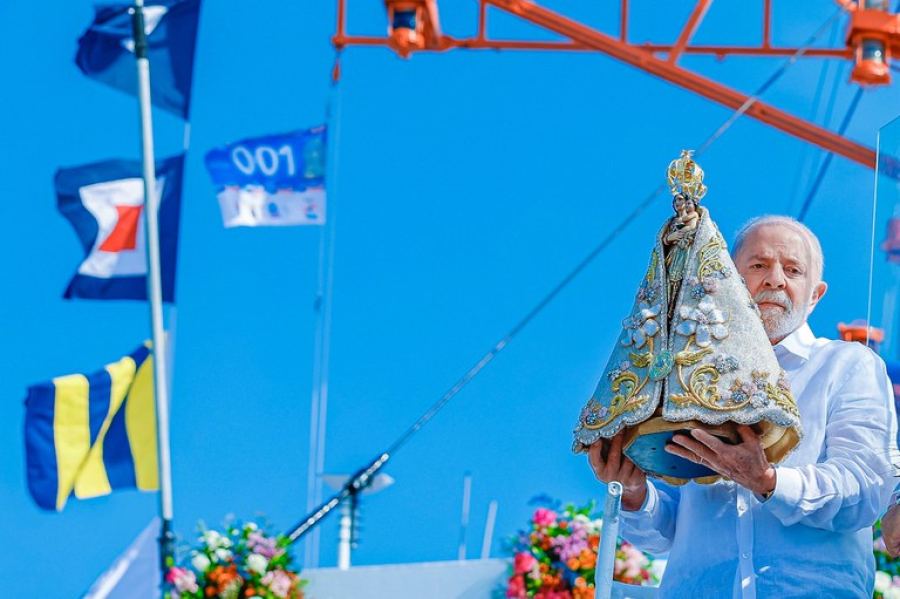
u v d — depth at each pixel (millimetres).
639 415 5082
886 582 7566
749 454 5086
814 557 5449
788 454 5168
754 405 5008
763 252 5867
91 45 13672
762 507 5551
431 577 9250
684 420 5027
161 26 13594
